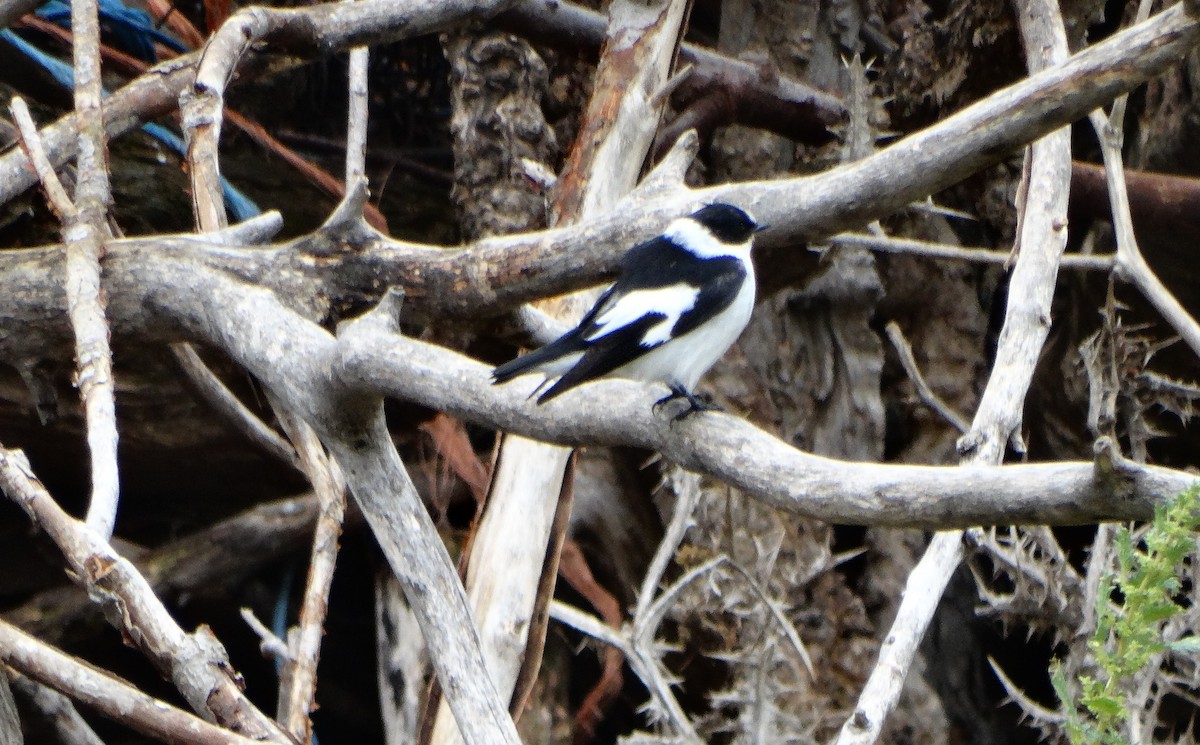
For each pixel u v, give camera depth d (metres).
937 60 11.87
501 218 11.34
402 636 10.68
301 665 7.53
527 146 11.48
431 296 8.30
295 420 8.25
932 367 12.31
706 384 11.69
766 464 5.22
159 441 11.06
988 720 11.79
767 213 7.68
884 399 12.38
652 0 10.47
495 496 8.91
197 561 10.99
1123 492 4.39
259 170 13.61
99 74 8.71
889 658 6.63
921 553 11.64
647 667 9.13
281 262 8.20
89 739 9.41
